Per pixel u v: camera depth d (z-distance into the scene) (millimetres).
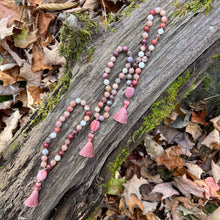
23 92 501
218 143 513
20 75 477
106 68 412
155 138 530
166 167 537
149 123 439
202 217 508
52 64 472
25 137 435
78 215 437
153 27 408
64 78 428
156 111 432
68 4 461
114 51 411
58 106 423
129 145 449
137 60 411
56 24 476
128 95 410
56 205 434
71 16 400
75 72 419
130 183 514
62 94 427
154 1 406
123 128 424
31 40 469
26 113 504
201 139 536
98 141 420
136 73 413
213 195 509
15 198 421
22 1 476
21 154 430
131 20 410
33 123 435
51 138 423
